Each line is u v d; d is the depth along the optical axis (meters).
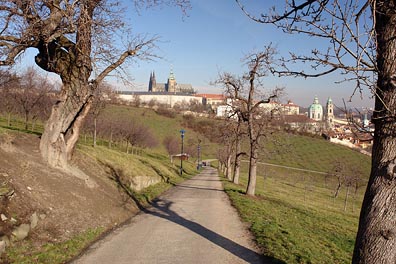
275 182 50.50
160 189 21.33
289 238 9.30
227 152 42.19
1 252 6.09
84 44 11.49
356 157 63.78
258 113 21.02
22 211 7.44
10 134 12.25
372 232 3.89
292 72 4.62
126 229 9.76
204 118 86.56
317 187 51.19
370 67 4.03
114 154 22.06
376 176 3.98
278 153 21.31
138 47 12.21
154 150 68.88
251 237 9.23
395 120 3.87
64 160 11.92
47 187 9.52
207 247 8.05
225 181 35.31
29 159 10.85
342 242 11.11
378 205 3.90
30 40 10.77
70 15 10.04
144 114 86.06
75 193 10.48
